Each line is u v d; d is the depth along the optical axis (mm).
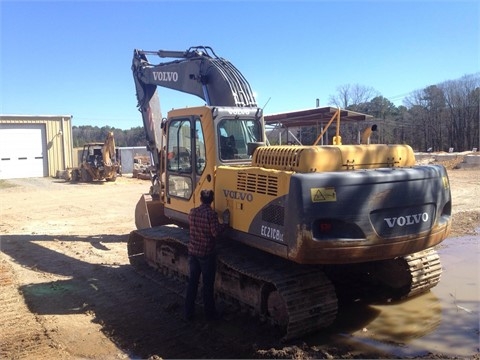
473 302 6227
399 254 5012
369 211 4766
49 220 13758
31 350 4984
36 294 6883
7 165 31359
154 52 9406
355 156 5238
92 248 9914
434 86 64375
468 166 29562
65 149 33656
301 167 4918
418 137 64188
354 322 5625
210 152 6160
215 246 5766
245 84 7500
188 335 5344
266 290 5438
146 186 24078
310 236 4539
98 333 5445
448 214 5680
